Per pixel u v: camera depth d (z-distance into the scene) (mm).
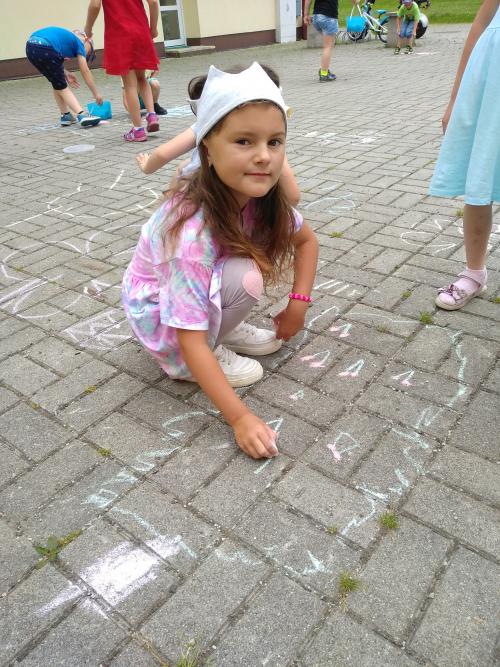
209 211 1729
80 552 1552
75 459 1870
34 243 3646
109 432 1978
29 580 1485
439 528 1559
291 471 1768
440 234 3340
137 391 2178
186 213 1729
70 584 1471
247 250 1828
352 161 4887
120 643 1331
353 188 4223
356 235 3412
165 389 2180
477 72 2033
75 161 5578
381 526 1571
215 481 1750
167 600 1416
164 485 1747
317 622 1346
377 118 6418
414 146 5184
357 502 1649
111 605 1414
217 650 1303
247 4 14867
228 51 14695
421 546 1512
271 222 1967
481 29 2117
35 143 6465
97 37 12164
